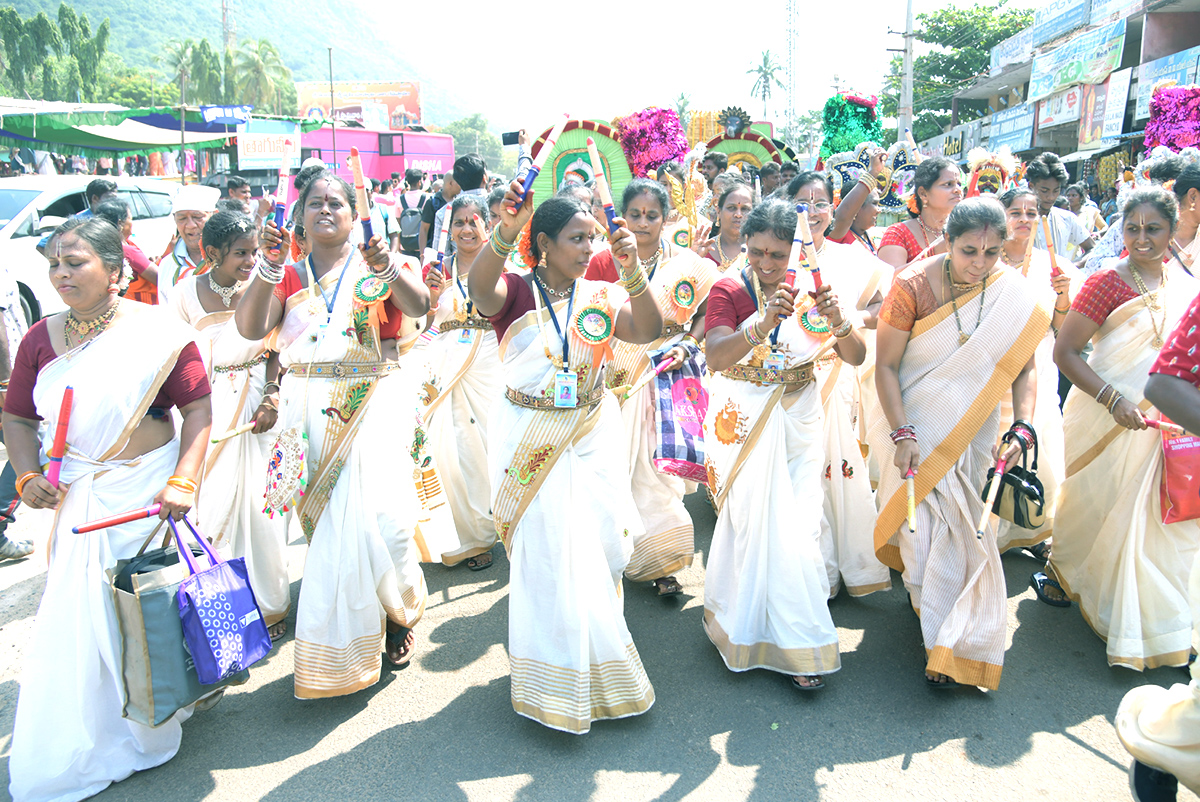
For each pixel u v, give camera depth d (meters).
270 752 3.12
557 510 3.13
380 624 3.48
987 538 3.39
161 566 2.91
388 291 3.39
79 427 2.90
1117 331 3.69
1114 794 2.84
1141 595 3.57
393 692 3.50
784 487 3.49
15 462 2.92
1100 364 3.76
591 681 3.20
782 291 3.07
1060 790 2.86
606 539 3.27
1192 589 2.49
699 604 4.27
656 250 4.52
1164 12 19.17
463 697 3.46
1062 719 3.26
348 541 3.36
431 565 4.83
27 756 2.85
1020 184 4.80
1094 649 3.78
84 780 2.92
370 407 3.45
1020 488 3.35
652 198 4.33
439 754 3.09
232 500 3.88
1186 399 2.31
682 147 5.91
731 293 3.49
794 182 4.22
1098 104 20.94
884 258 4.68
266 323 3.34
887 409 3.52
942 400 3.46
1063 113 22.89
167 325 3.01
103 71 89.62
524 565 3.18
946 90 43.06
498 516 3.25
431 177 28.44
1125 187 5.37
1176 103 5.91
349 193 3.54
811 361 3.54
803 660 3.42
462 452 4.70
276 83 85.19
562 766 3.01
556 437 3.15
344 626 3.36
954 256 3.35
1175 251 3.71
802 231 3.10
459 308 4.77
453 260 4.93
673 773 2.97
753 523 3.50
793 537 3.46
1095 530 3.85
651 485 4.36
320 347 3.39
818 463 3.62
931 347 3.47
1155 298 3.62
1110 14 21.53
